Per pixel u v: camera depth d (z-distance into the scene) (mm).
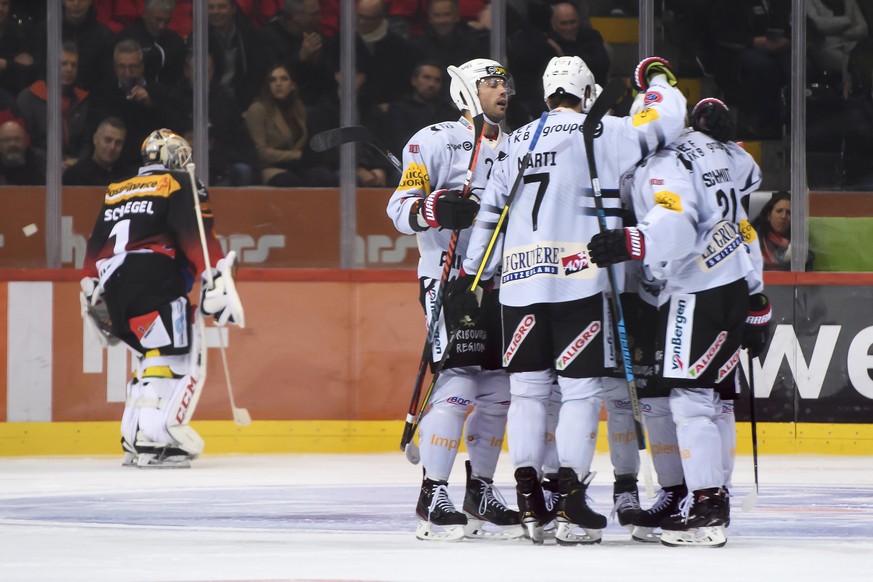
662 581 11086
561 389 14719
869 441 32250
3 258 33188
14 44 33250
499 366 15664
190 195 28062
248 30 33562
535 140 14953
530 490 14633
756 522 17297
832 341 32406
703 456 14297
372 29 33812
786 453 32188
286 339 32781
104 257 28328
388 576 11375
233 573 11609
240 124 33531
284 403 32719
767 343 32375
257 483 23609
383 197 33719
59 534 15438
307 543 14469
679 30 34031
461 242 16000
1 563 12477
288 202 33594
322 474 25688
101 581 11109
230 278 28078
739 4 33906
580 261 14539
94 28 33406
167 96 33531
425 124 33969
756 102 33938
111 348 32188
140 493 21672
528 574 11547
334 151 33688
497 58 33875
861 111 33875
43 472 26391
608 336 14508
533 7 33844
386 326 32938
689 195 14297
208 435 32406
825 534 15797
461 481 23422
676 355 14430
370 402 32875
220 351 32531
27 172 33281
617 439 15508
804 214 33688
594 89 15766
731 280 14516
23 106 33219
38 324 32156
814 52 33875
